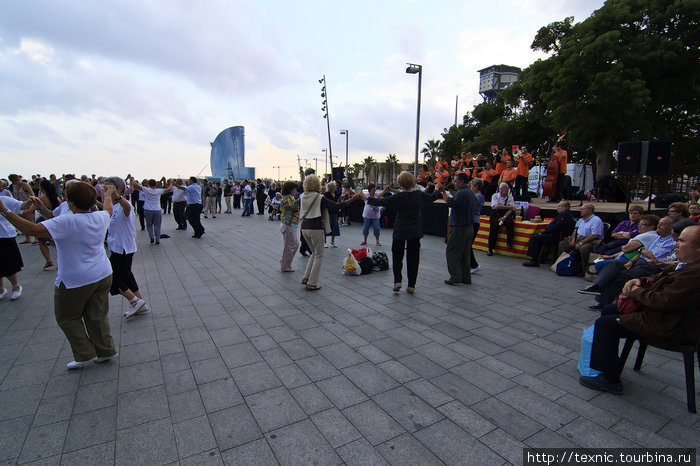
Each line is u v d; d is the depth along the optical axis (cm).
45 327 429
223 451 226
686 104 2197
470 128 3988
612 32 1944
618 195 1269
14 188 1040
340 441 235
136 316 460
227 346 374
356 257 692
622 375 325
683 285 254
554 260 768
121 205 441
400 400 280
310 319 450
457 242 592
